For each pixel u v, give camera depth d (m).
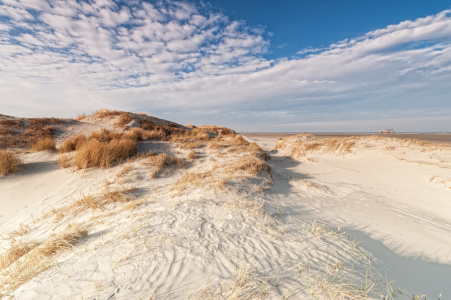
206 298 2.29
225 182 7.13
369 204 7.03
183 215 4.59
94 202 6.25
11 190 7.81
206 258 3.07
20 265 3.39
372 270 3.01
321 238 3.90
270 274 2.73
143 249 3.25
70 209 6.13
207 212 4.82
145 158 10.95
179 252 3.18
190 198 5.89
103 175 9.04
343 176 11.44
